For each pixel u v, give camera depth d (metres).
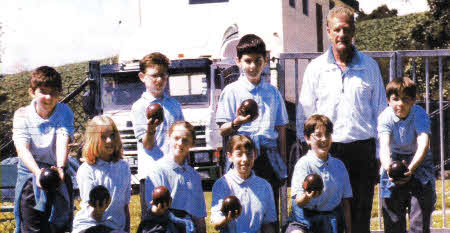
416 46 25.36
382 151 5.86
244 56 5.83
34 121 5.59
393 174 5.62
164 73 5.81
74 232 5.25
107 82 10.81
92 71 9.95
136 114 5.77
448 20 24.42
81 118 9.10
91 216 5.24
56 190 5.51
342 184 5.70
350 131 5.98
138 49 11.61
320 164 5.64
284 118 6.01
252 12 15.16
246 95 5.87
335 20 5.92
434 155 12.19
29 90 5.66
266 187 5.54
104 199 5.03
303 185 5.25
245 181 5.49
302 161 5.67
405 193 5.94
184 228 5.24
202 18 13.21
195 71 11.32
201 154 11.19
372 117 6.09
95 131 5.30
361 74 6.02
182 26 12.78
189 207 5.41
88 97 9.84
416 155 5.80
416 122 5.88
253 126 5.83
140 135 5.73
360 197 6.08
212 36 13.27
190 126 5.45
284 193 6.55
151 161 5.64
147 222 5.27
